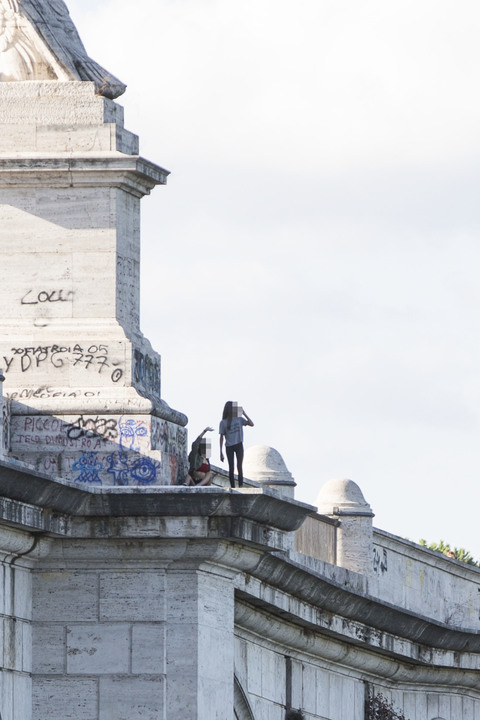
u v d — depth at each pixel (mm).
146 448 76562
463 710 121875
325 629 98125
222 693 78375
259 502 75875
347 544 113438
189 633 76250
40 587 76500
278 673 96562
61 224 78188
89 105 78688
